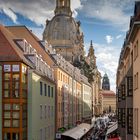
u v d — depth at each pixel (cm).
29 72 4172
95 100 18000
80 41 15850
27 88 4166
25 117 4097
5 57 3931
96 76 18900
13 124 3903
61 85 6569
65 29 15238
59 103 6353
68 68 7675
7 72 3922
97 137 7550
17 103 3903
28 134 4150
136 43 2970
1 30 4269
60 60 6762
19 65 3909
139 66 2752
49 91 5441
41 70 4922
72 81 8169
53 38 15188
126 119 3838
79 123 8894
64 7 15925
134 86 3225
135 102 3148
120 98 5203
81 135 6656
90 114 13650
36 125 4397
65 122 6981
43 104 4912
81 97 10444
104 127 10381
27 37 6047
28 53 4669
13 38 4716
